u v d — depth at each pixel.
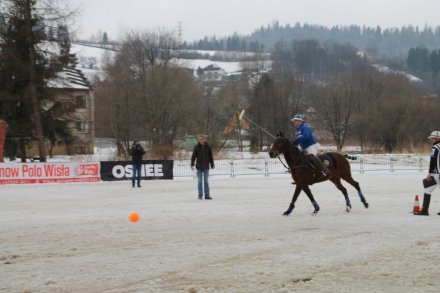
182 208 15.40
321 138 65.50
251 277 7.48
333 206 15.38
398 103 55.53
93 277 7.61
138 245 9.84
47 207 16.27
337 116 58.41
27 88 35.56
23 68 35.06
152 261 8.51
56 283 7.33
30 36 35.38
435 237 10.28
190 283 7.23
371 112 55.97
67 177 26.11
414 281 7.23
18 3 34.53
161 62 50.53
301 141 13.65
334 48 132.38
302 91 68.75
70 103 39.34
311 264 8.18
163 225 12.15
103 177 26.64
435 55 137.12
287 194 19.25
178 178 28.23
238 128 48.12
